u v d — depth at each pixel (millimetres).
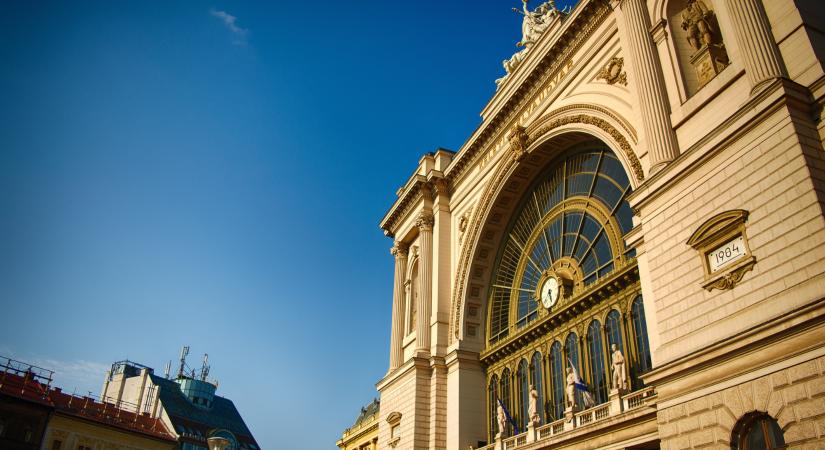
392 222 47594
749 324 16531
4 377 51469
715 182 18672
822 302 14664
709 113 20500
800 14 18328
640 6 24594
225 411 91188
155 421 66250
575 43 30969
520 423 31641
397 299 44750
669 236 19812
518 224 36469
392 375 40438
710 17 22125
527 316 33562
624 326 25922
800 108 17203
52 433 51344
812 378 14750
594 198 29969
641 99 22984
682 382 18000
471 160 40281
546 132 31953
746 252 17203
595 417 25047
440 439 35000
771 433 15664
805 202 16000
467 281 37469
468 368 35750
